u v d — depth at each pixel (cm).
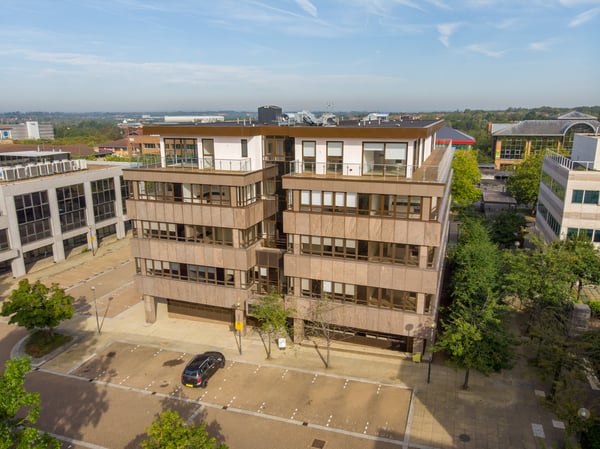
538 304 3525
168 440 1948
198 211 3609
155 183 3716
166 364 3431
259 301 3544
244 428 2698
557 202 4984
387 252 3191
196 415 2825
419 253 3106
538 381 3105
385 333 3516
